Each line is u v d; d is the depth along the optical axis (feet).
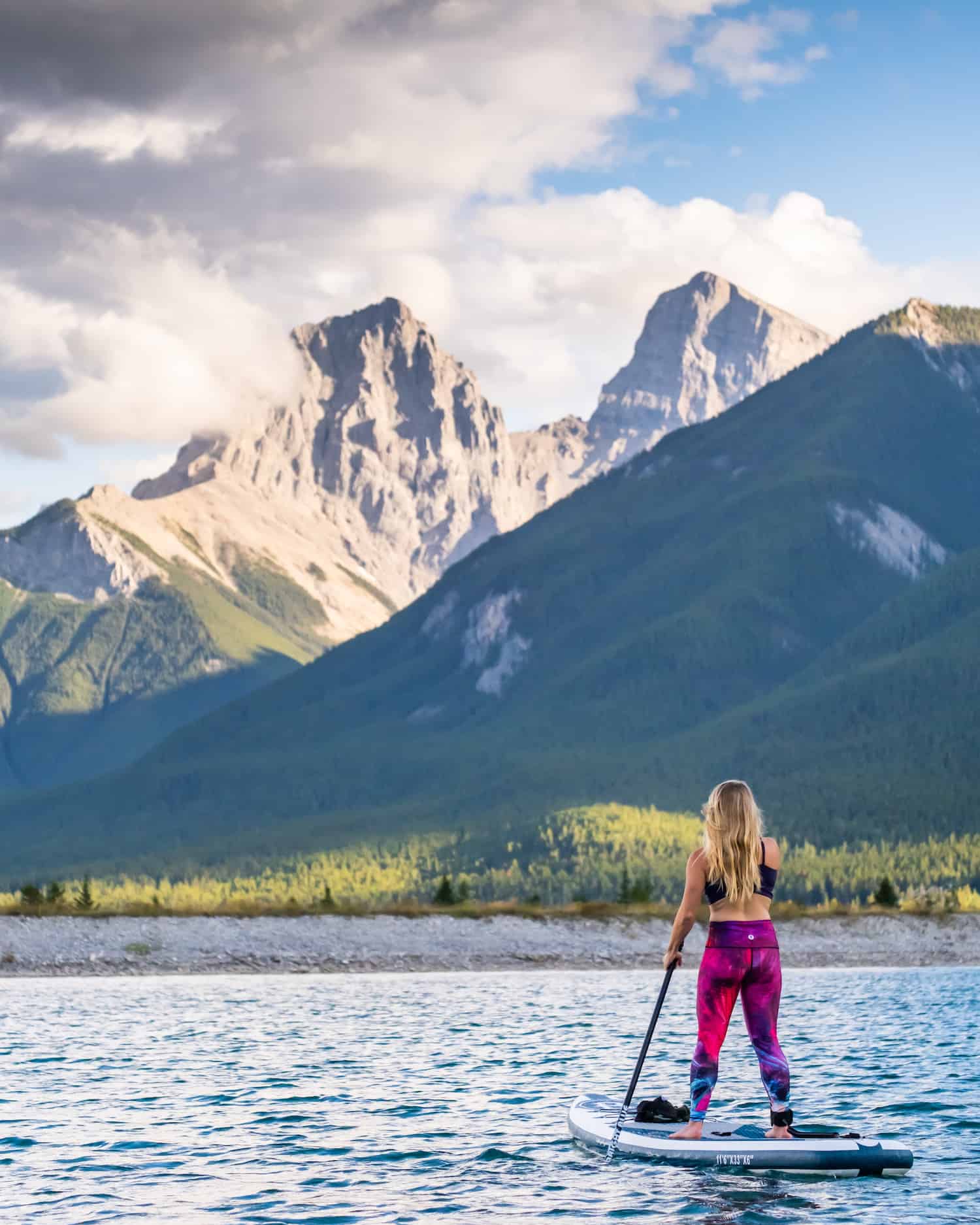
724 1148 59.52
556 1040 114.83
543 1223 50.78
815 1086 85.05
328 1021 133.18
